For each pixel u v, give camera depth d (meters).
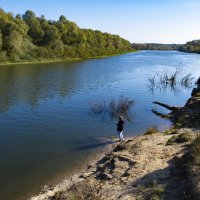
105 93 48.59
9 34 94.69
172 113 35.88
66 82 58.38
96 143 25.48
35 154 22.97
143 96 47.31
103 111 35.97
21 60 97.31
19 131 28.30
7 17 102.19
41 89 50.25
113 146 24.75
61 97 44.25
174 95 49.41
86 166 20.84
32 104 39.38
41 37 115.69
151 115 35.31
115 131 28.94
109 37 181.88
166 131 27.00
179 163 16.61
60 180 18.77
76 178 18.80
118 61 115.69
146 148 21.30
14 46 94.44
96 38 162.50
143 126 30.91
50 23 130.12
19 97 43.47
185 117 32.03
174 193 13.80
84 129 29.33
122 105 36.06
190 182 13.72
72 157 22.45
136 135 27.95
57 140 26.09
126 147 22.36
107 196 15.13
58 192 16.56
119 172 17.92
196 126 27.47
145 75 72.56
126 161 19.27
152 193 14.11
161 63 108.50
